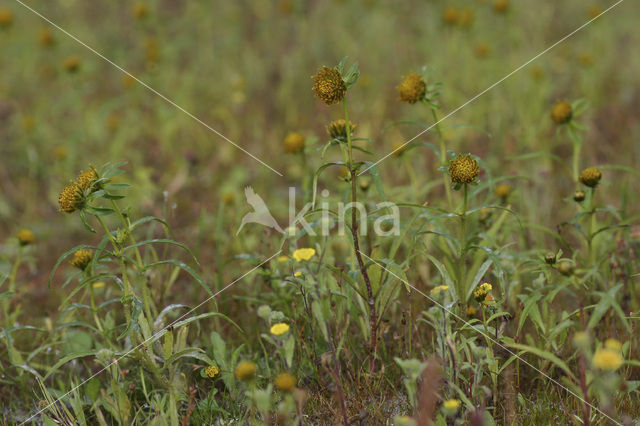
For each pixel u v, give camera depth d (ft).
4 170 17.60
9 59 24.58
